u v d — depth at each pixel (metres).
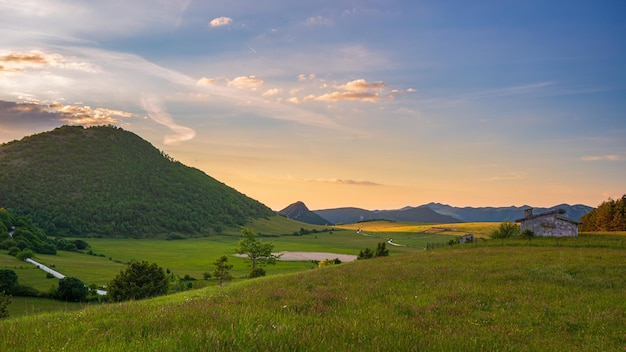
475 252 50.69
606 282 24.91
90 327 10.71
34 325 11.32
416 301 17.77
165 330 9.66
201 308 13.30
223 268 90.12
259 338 8.44
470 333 11.41
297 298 17.44
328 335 9.40
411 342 9.23
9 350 8.20
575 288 22.58
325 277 28.42
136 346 8.25
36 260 129.75
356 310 14.80
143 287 77.94
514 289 21.89
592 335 12.42
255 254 119.31
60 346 8.56
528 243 61.62
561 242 60.34
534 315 15.22
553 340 11.56
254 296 18.33
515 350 9.82
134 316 12.38
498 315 15.09
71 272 115.69
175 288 90.69
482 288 22.17
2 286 72.94
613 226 116.06
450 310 15.69
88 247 197.38
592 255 43.25
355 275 29.56
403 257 50.59
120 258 175.62
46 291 77.69
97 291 91.31
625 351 10.53
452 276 28.16
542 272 29.61
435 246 75.06
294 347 8.07
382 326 11.12
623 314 15.66
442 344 9.28
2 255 128.25
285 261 155.75
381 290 21.20
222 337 8.35
